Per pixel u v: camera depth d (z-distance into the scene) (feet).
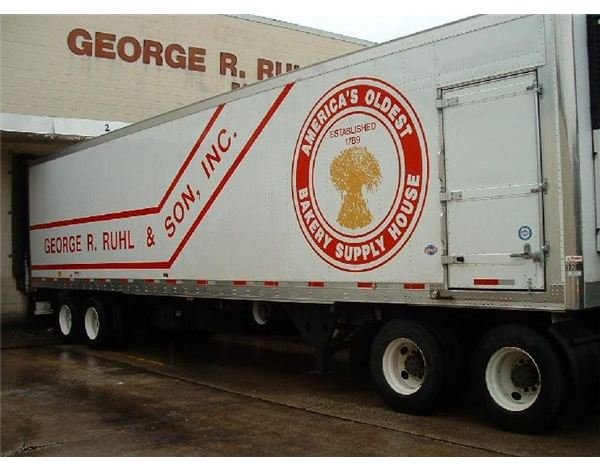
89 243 42.65
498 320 22.76
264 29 63.36
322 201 26.61
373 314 26.22
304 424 23.41
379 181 24.62
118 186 39.52
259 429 22.86
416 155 23.45
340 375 32.73
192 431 22.79
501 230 21.22
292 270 27.89
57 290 49.14
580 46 20.72
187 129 33.91
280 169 28.48
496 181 21.34
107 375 33.78
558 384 20.45
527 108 20.68
